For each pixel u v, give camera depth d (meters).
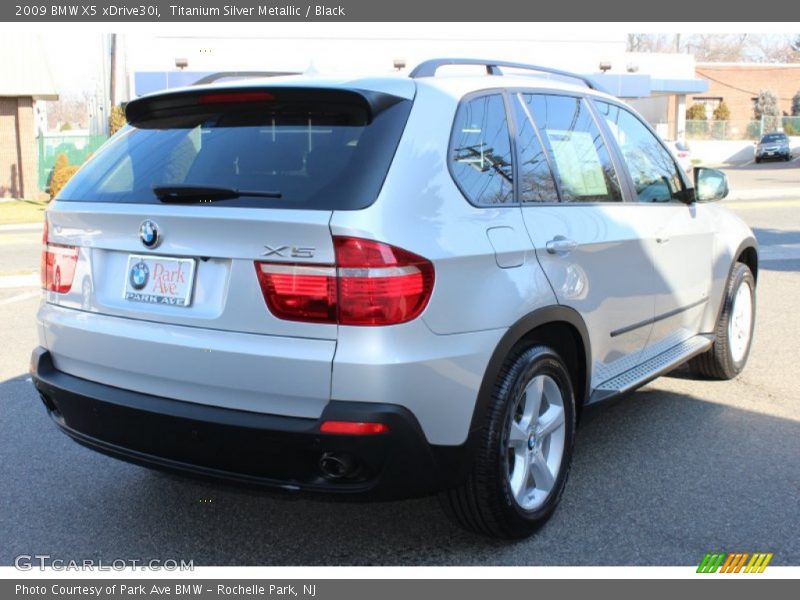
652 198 4.68
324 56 21.61
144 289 3.21
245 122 3.31
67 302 3.50
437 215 3.07
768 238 13.27
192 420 2.99
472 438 3.13
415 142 3.11
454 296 3.03
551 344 3.74
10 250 14.52
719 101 55.31
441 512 3.85
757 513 3.76
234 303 2.97
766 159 43.16
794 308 8.19
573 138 4.09
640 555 3.40
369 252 2.82
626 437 4.75
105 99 30.34
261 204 2.95
